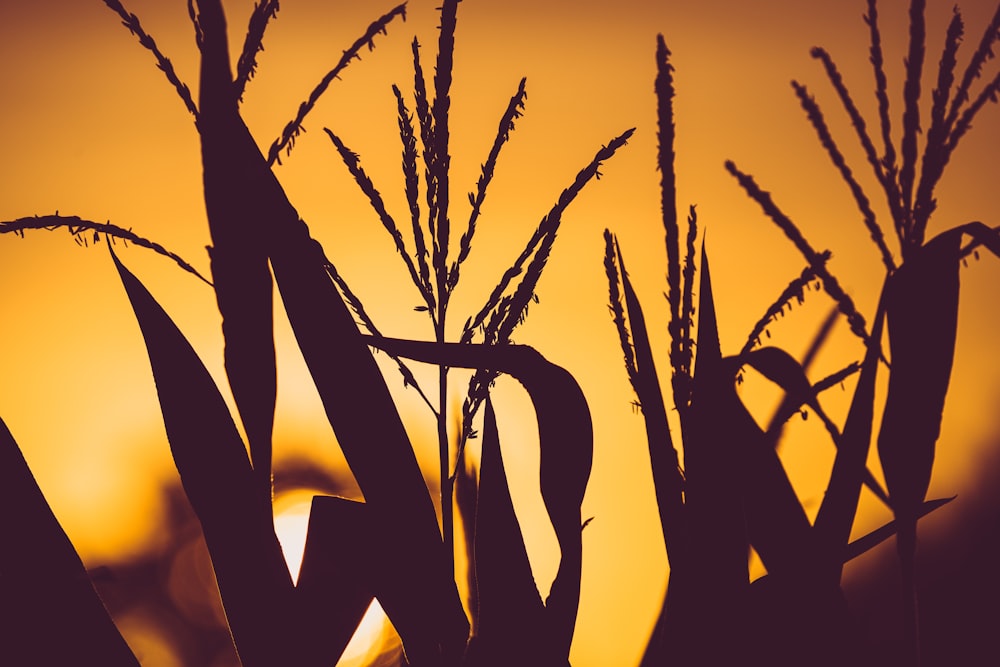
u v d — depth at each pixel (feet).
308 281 5.98
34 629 6.03
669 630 6.10
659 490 6.13
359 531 6.03
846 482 6.13
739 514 6.10
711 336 6.15
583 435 6.01
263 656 6.06
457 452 6.07
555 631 6.04
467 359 5.94
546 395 5.98
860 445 6.12
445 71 5.87
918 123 6.06
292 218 5.98
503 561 6.08
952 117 6.02
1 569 6.03
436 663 6.06
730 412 6.13
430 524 6.04
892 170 6.08
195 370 6.09
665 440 6.14
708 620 6.06
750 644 6.13
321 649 6.12
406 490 6.03
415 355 5.96
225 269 5.96
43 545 6.06
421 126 5.95
